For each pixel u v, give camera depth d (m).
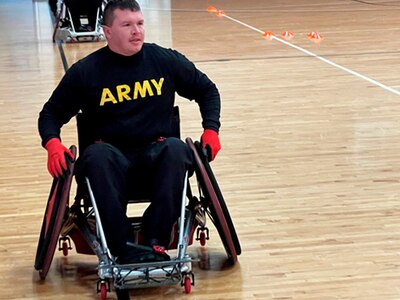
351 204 4.07
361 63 8.40
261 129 5.75
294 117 6.10
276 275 3.22
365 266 3.28
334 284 3.11
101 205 2.99
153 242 3.01
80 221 3.19
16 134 5.87
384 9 13.78
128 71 3.15
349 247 3.50
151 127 3.18
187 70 3.25
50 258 3.12
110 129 3.16
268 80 7.59
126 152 3.18
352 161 4.88
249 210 4.02
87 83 3.14
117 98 3.14
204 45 9.92
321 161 4.89
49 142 3.11
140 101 3.16
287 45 9.79
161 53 3.23
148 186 3.17
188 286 3.05
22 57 9.48
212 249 3.54
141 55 3.18
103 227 3.00
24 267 3.39
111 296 3.05
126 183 3.10
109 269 2.94
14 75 8.30
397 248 3.47
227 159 4.99
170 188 3.01
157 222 3.02
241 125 5.89
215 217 3.19
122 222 2.99
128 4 3.11
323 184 4.43
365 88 7.12
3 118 6.39
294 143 5.34
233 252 3.28
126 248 2.97
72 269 3.36
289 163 4.87
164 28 11.79
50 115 3.20
